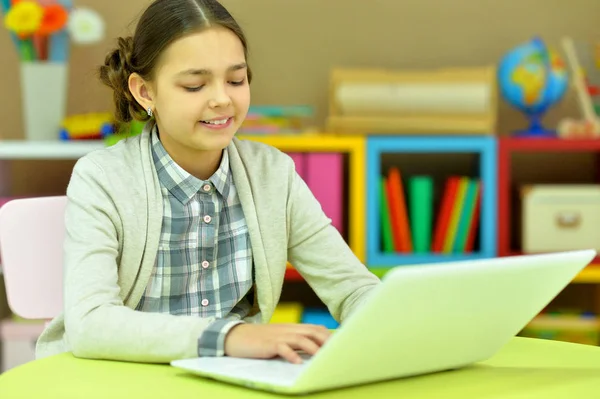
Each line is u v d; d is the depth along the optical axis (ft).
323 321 9.89
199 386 3.10
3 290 10.87
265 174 4.84
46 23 10.02
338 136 9.97
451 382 3.23
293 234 4.88
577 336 10.35
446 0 11.26
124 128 5.08
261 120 10.00
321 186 10.00
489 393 3.04
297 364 3.28
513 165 11.53
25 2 10.04
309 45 11.19
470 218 10.21
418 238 10.25
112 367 3.47
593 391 3.08
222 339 3.49
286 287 11.23
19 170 11.05
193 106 4.12
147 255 4.44
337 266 4.73
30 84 10.20
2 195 10.77
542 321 10.36
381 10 11.22
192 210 4.60
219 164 4.71
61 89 10.26
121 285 4.42
